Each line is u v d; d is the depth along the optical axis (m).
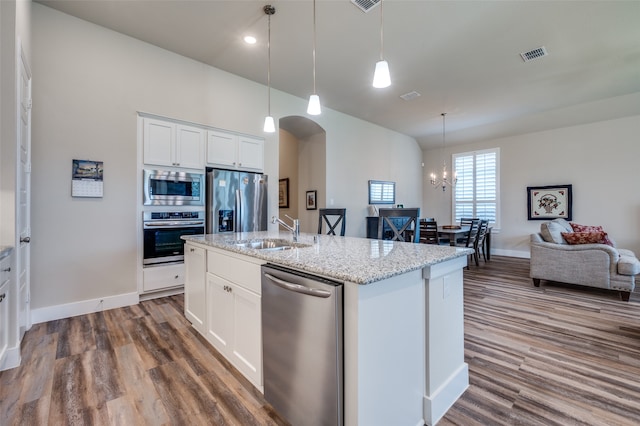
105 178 3.14
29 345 2.31
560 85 4.48
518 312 3.13
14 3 1.97
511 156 6.66
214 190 3.81
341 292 1.23
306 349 1.35
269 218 4.57
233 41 3.38
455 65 3.88
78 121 2.98
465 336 2.55
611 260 3.54
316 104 2.48
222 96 4.04
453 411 1.63
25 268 2.51
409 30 3.14
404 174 7.41
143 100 3.40
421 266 1.43
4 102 1.96
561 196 5.96
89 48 3.05
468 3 2.74
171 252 3.54
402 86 4.51
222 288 2.13
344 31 3.18
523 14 2.88
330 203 5.61
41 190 2.78
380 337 1.28
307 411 1.36
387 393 1.33
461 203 7.43
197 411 1.61
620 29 3.11
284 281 1.46
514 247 6.61
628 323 2.82
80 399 1.68
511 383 1.88
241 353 1.92
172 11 2.88
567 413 1.60
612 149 5.47
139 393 1.75
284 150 6.60
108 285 3.15
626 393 1.77
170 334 2.52
